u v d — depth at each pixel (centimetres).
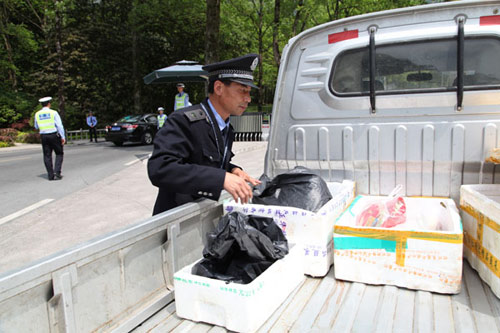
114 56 3209
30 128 2734
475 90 234
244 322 158
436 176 248
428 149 246
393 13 248
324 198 232
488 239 192
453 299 183
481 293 187
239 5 2600
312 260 207
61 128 930
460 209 235
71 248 138
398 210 233
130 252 167
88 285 146
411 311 172
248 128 1742
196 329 164
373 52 250
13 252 466
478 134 236
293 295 190
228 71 209
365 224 225
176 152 200
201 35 3169
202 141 210
